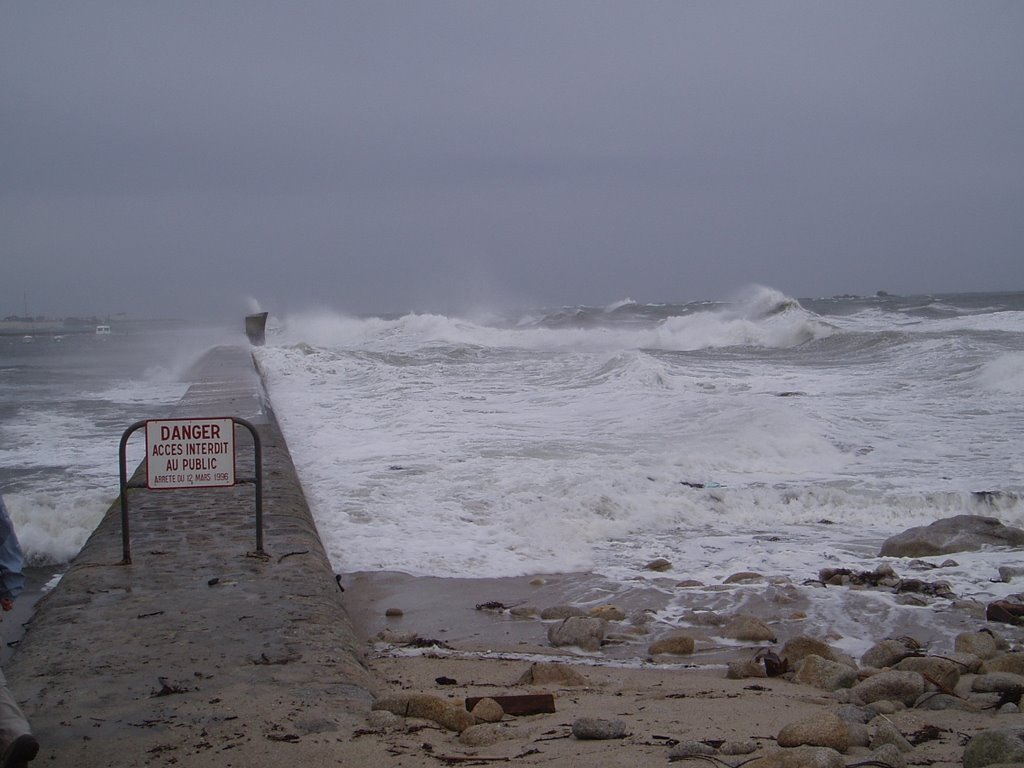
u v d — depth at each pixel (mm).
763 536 10633
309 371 27406
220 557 7445
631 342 40719
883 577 8719
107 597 6395
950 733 4562
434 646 7035
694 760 3969
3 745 3707
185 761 3957
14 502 10789
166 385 28516
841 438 15469
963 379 22469
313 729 4324
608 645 7062
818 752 3676
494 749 4223
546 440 15453
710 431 15602
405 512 11016
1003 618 7480
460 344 39781
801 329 37969
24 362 42625
